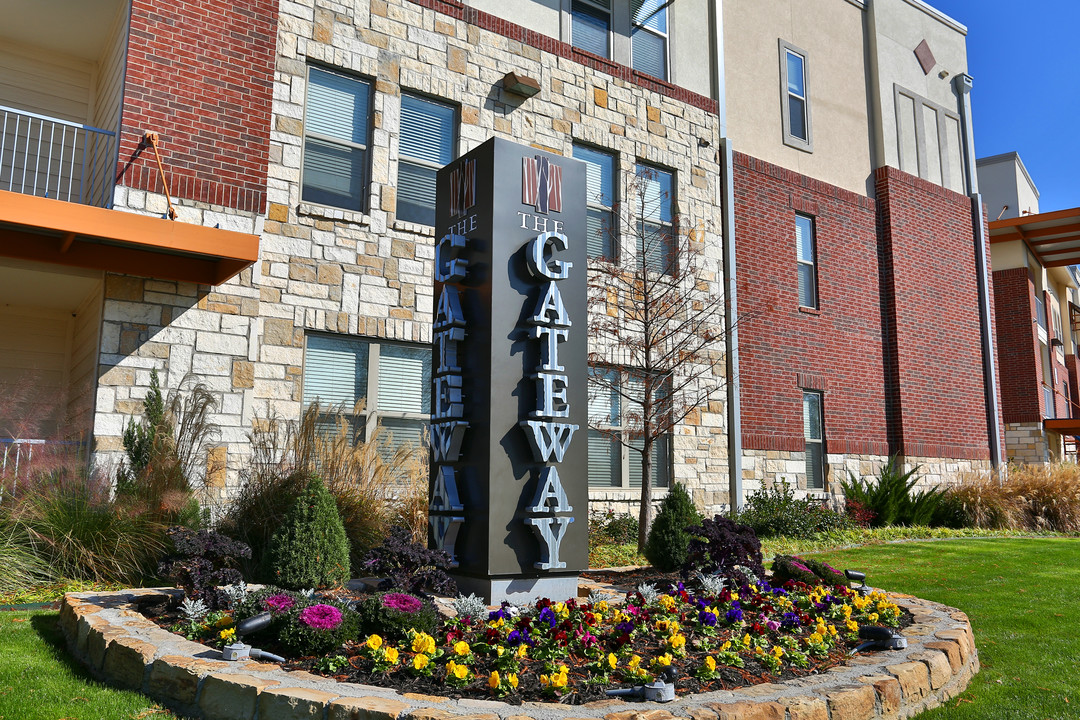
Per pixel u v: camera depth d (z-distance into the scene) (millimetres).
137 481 7402
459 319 6980
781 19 16469
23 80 10625
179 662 4203
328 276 9883
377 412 10266
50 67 10836
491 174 6922
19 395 8594
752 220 14867
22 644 5207
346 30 10430
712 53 14930
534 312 6949
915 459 16891
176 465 7457
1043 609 7594
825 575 7137
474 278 7008
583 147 12867
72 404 10312
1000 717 4434
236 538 7535
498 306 6770
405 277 10500
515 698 3809
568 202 7344
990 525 16156
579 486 6953
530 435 6715
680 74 14406
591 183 12883
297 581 6109
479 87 11570
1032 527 16500
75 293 9938
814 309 15625
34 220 7324
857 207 16984
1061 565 10492
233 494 8484
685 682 4203
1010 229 23750
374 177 10406
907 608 6734
